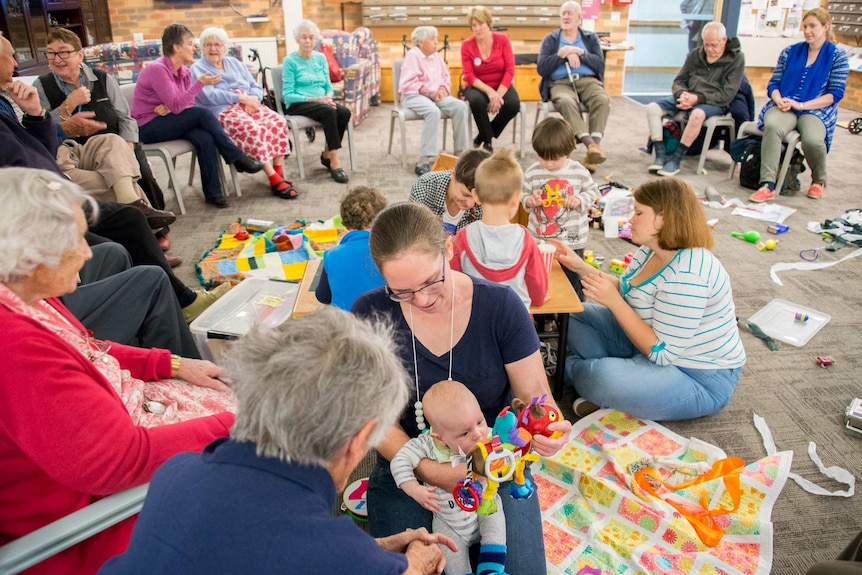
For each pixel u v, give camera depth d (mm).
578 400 2309
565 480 1968
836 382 2463
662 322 2070
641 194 2010
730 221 4098
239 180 5062
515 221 3156
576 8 5332
